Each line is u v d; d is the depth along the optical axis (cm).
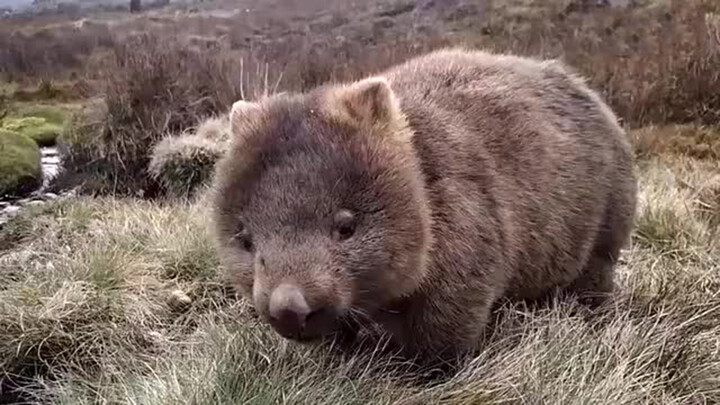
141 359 97
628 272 108
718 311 95
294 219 66
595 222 89
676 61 215
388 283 68
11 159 194
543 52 249
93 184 190
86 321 104
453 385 78
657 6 293
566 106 89
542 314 90
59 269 113
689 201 140
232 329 93
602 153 90
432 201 72
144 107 199
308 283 63
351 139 68
